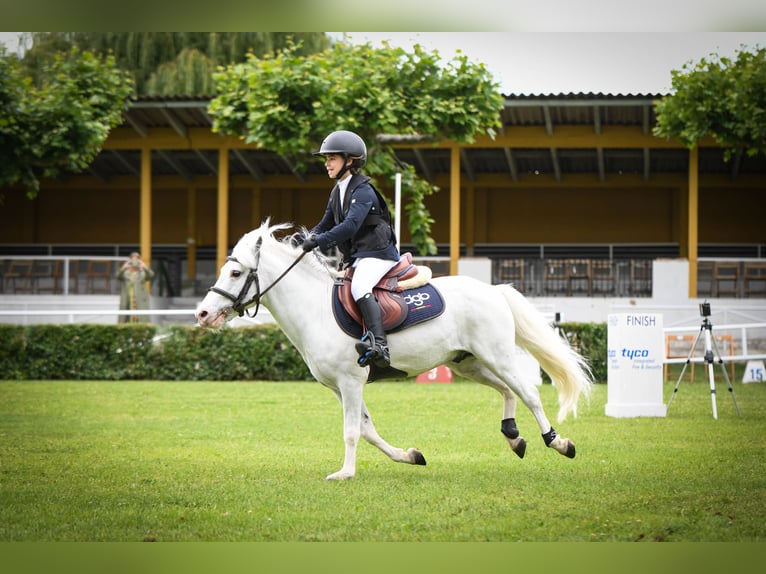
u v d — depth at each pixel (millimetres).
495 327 8234
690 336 20297
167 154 28281
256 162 29125
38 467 8766
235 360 17984
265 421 12148
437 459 9250
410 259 8375
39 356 18375
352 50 18938
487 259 23922
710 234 30109
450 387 16797
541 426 8336
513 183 29922
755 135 19031
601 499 7270
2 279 25781
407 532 6336
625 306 22469
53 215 32438
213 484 7926
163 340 18188
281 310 8141
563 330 17625
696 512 6875
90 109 19766
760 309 21219
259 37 28875
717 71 19328
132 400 14500
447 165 28891
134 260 22000
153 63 29547
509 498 7320
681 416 12586
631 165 28359
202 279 31078
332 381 8117
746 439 10453
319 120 18031
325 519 6680
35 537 6320
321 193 31906
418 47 18625
